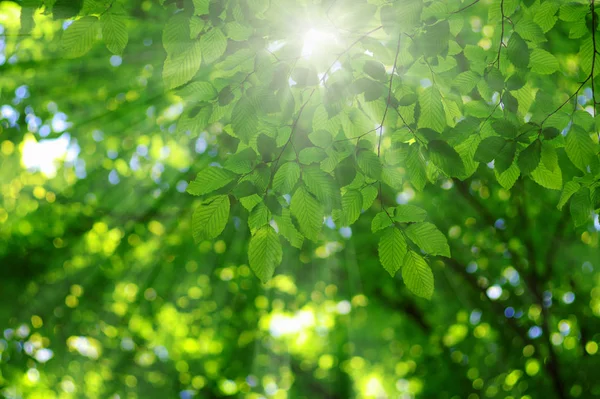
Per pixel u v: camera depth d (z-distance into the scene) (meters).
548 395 7.83
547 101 2.74
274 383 10.58
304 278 9.50
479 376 8.77
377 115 2.72
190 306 9.40
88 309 9.03
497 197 8.91
